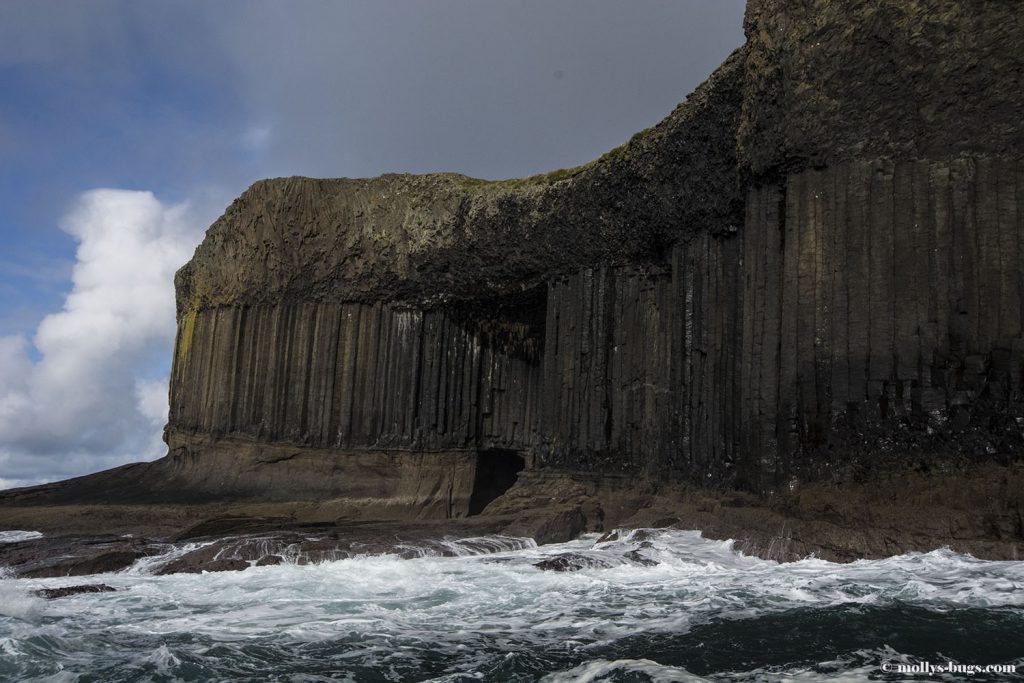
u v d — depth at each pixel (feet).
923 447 55.72
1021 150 56.03
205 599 47.29
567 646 35.29
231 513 107.14
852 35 62.18
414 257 116.16
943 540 51.06
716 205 78.13
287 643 36.40
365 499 115.14
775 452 64.95
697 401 78.54
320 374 122.31
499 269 108.06
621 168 87.56
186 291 144.05
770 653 32.83
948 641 33.42
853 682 28.63
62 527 95.96
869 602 41.37
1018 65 56.08
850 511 55.72
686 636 36.29
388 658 33.73
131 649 35.60
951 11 58.18
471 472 117.60
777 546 57.00
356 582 51.72
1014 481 51.11
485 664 32.58
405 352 119.65
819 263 63.26
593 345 93.97
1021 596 40.91
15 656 34.37
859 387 59.52
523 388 120.06
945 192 57.82
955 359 56.03
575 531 74.64
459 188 112.27
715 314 77.82
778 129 66.74
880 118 61.11
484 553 64.49
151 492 122.31
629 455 87.25
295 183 125.18
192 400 131.85
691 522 67.82
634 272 91.25
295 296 125.29
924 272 57.98
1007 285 55.16
